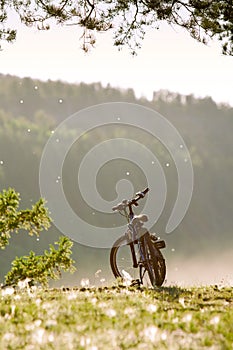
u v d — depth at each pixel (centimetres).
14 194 4684
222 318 2389
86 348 1830
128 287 3338
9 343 1897
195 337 2056
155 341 1961
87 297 2889
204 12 4653
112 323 2227
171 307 2708
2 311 2403
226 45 4706
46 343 1900
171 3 4653
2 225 4644
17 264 4594
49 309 2450
